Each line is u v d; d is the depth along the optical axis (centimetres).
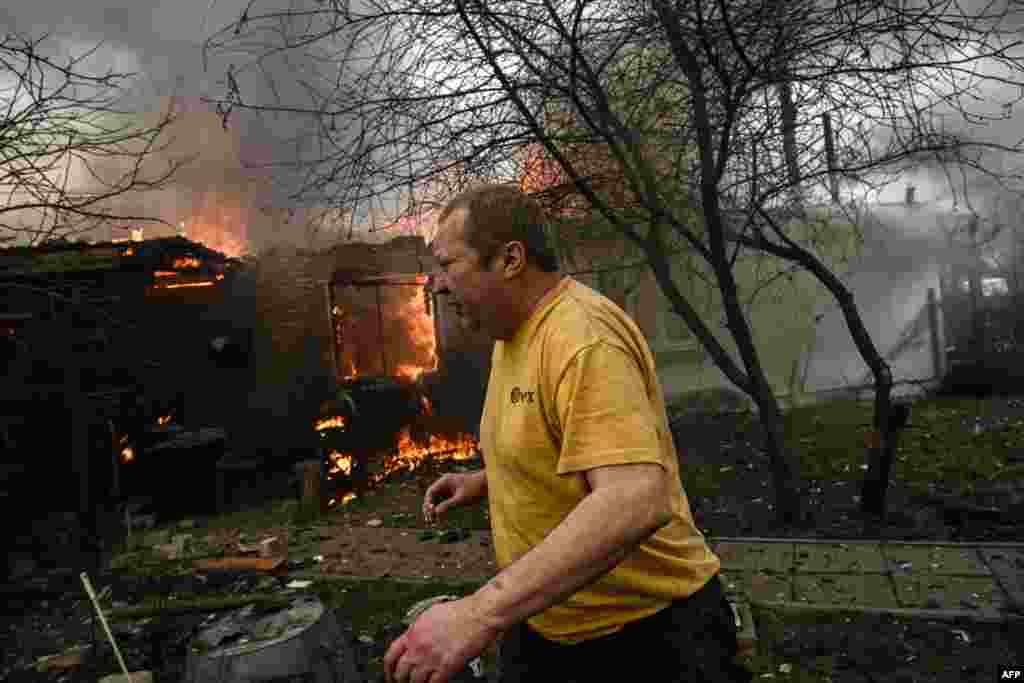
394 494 830
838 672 343
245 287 1052
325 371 1029
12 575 619
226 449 1007
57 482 847
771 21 449
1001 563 452
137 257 909
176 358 982
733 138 527
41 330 805
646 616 143
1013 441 740
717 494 677
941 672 334
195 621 451
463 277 141
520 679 161
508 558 150
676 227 536
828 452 770
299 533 687
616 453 116
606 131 495
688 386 1051
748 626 383
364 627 441
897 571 455
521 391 137
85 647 443
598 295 147
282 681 255
